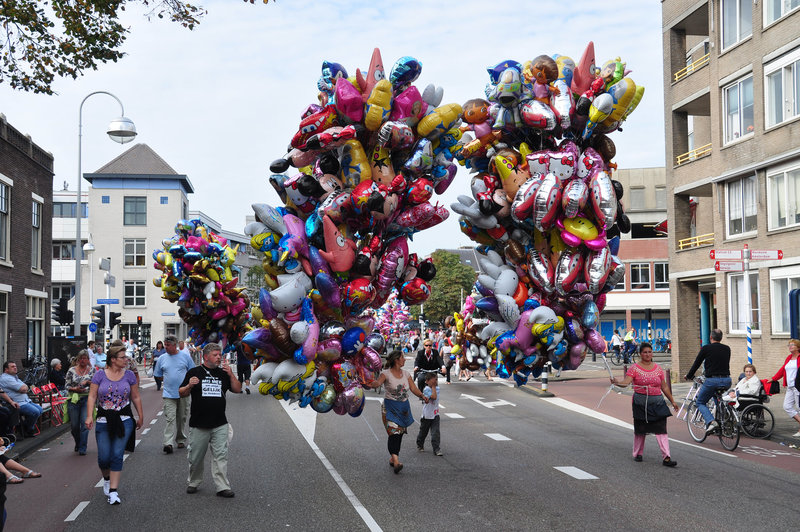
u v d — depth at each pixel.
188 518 8.10
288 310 8.74
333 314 9.19
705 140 33.03
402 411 10.71
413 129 9.32
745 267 15.61
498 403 20.91
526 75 9.86
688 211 30.28
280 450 12.74
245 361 24.02
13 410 13.70
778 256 15.31
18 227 26.80
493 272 10.20
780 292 23.95
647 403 11.09
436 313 79.12
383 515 8.14
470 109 10.07
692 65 29.47
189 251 13.60
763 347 24.58
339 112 8.91
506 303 9.92
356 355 9.39
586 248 9.77
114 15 12.45
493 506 8.48
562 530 7.42
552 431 15.12
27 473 10.27
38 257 29.06
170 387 12.73
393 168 9.41
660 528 7.42
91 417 8.81
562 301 10.01
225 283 13.87
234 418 17.41
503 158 9.78
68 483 10.26
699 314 31.48
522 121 9.93
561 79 9.91
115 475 8.93
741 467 10.82
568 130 10.00
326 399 9.24
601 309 10.27
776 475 10.20
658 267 58.09
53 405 16.72
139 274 62.22
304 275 8.93
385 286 9.38
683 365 30.05
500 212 9.87
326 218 8.80
